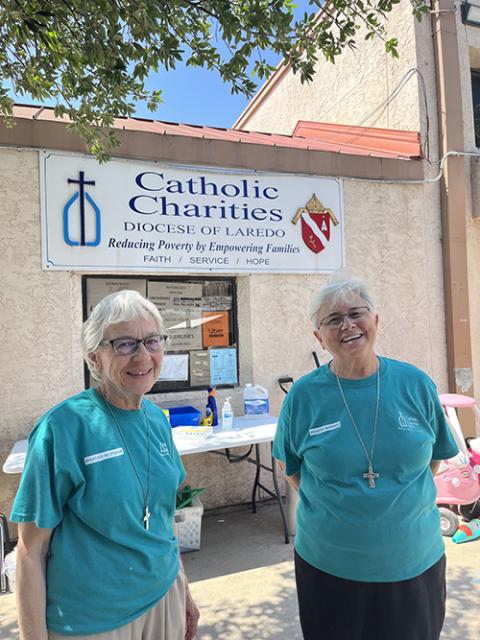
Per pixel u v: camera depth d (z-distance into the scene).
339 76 6.75
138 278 4.06
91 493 1.30
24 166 3.56
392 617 1.58
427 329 4.81
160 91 2.86
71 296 3.69
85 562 1.29
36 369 3.57
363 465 1.60
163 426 1.62
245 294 4.28
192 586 2.95
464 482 3.51
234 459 3.93
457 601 2.68
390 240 4.72
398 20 5.28
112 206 3.77
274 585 2.94
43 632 1.25
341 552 1.60
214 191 4.09
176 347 4.18
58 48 2.46
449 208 4.84
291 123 8.48
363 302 1.70
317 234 4.43
